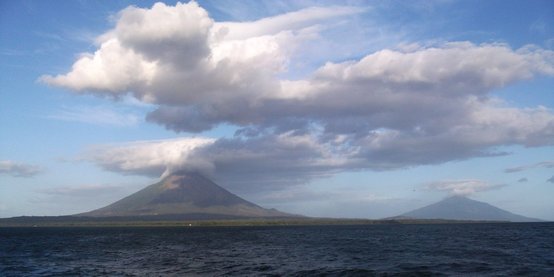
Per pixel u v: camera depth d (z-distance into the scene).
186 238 177.00
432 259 71.94
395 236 172.12
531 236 152.88
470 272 54.69
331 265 65.00
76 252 104.12
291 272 57.44
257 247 112.25
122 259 83.38
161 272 61.72
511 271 55.25
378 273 54.22
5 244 140.75
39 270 67.19
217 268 64.25
